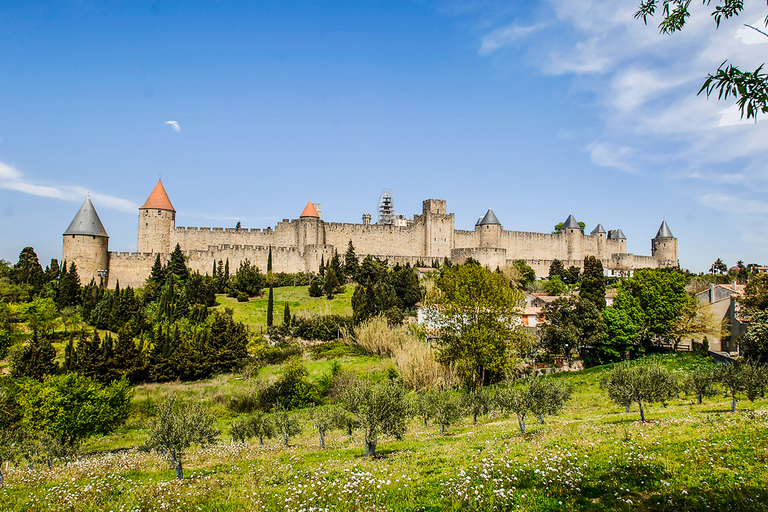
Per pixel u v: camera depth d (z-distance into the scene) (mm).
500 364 49219
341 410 33531
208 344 61812
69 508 16828
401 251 126625
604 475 15523
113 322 72125
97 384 42094
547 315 66125
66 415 37344
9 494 19188
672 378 33438
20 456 30047
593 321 63969
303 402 51031
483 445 22688
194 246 111625
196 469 23250
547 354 63844
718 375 31875
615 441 20156
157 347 60062
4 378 52312
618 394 28141
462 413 33875
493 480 15883
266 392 50969
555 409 29156
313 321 74188
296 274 105625
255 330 73250
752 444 17531
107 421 40375
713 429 20875
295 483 17484
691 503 12820
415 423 37406
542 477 15641
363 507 14484
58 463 30297
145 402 50750
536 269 125625
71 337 57375
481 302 50656
